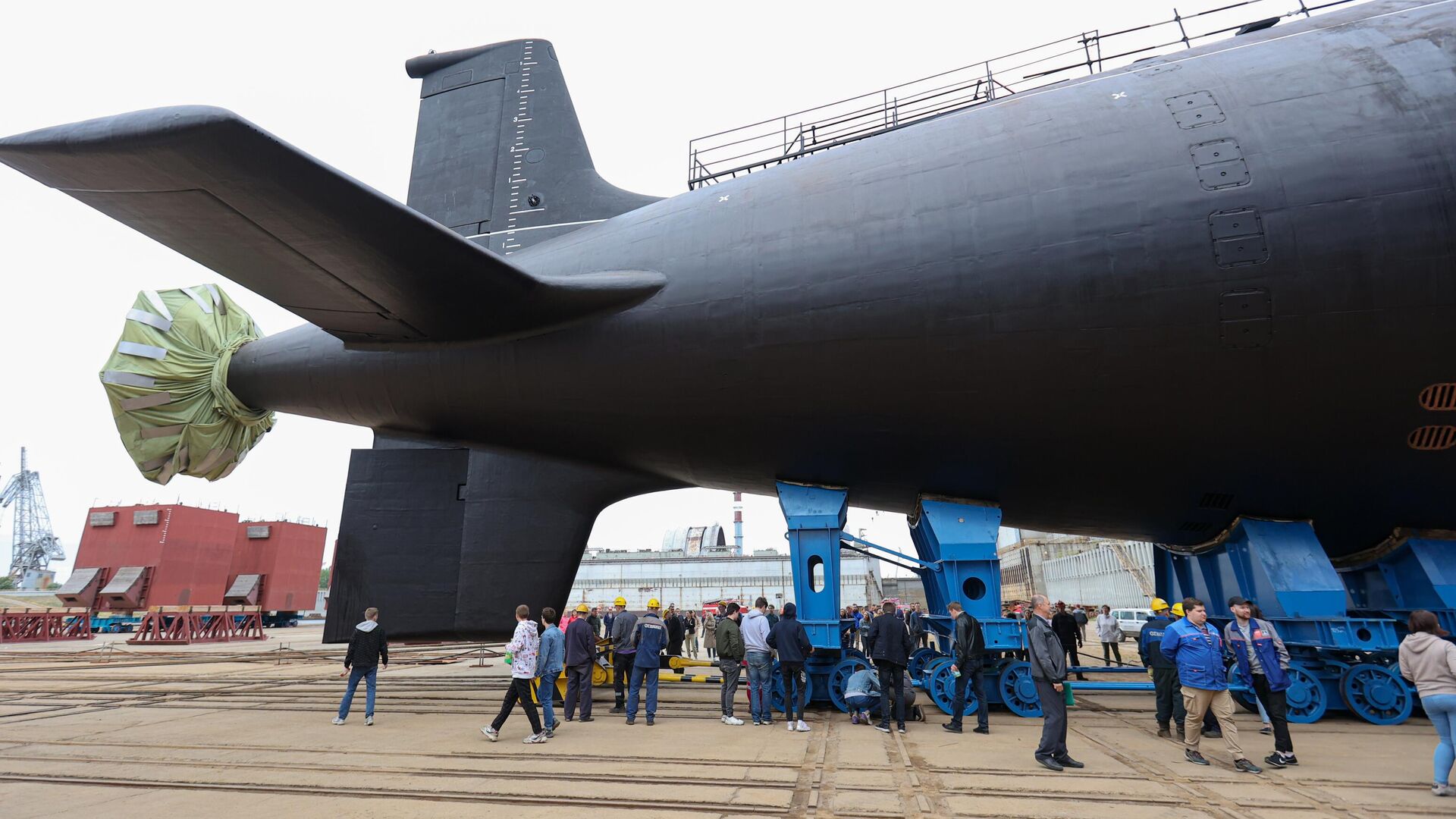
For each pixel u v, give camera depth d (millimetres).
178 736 7367
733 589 53844
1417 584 8430
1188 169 6824
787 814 4535
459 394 9383
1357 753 6418
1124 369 6996
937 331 7324
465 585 9859
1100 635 15023
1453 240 6281
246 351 10961
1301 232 6473
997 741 6988
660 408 8695
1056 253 6953
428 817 4504
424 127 12305
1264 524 8422
